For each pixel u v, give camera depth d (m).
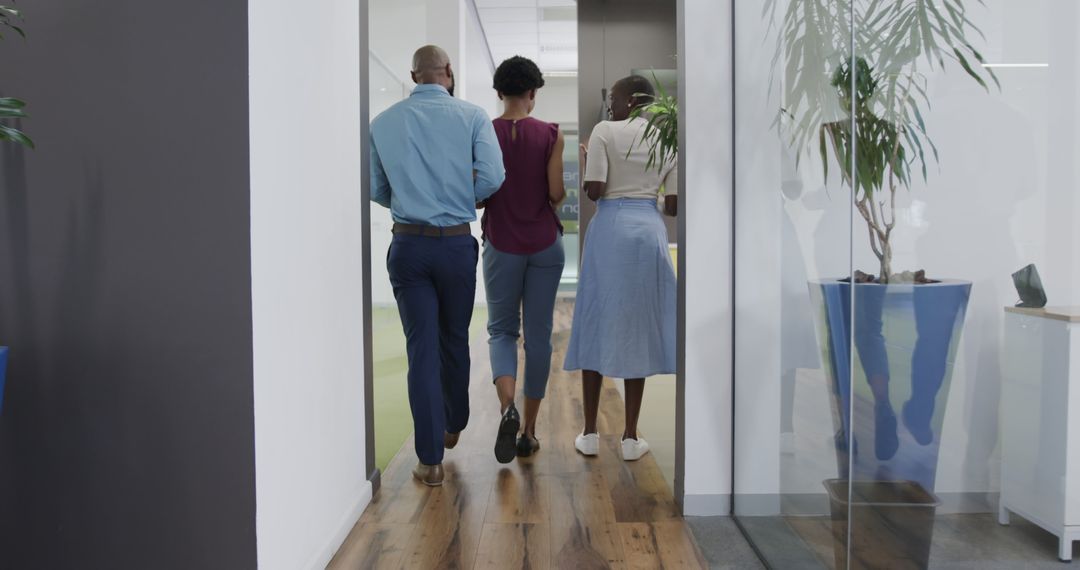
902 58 1.08
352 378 1.96
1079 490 0.84
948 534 1.03
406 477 2.34
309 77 1.63
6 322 1.31
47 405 1.32
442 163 2.19
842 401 1.33
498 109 10.86
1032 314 0.86
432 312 2.24
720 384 1.99
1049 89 0.82
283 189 1.46
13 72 1.29
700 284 1.98
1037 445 0.88
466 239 2.26
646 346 2.39
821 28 1.39
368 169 2.19
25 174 1.30
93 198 1.30
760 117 1.76
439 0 6.55
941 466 1.02
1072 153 0.79
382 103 5.56
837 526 1.36
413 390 2.23
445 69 2.34
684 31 1.95
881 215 1.15
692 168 1.96
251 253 1.30
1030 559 0.89
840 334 1.33
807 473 1.50
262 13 1.35
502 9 7.81
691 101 1.96
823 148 1.39
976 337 0.94
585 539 1.82
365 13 2.19
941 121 0.98
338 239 1.85
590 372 2.54
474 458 2.56
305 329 1.58
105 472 1.32
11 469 1.32
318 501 1.65
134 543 1.33
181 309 1.30
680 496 2.02
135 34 1.28
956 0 0.95
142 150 1.29
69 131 1.29
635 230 2.39
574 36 8.88
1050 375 0.85
